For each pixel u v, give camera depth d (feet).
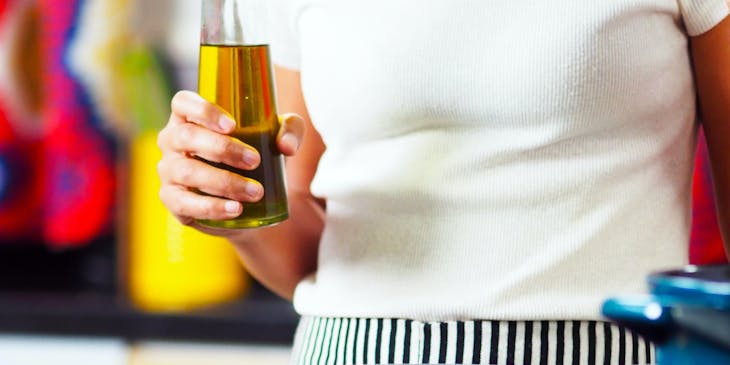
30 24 6.66
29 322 6.40
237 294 6.45
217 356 6.34
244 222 3.31
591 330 3.24
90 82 6.49
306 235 3.90
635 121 3.25
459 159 3.30
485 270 3.29
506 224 3.27
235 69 3.26
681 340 2.25
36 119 6.79
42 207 6.96
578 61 3.19
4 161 6.86
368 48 3.35
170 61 6.55
